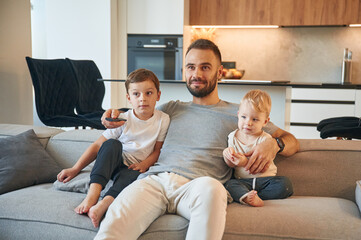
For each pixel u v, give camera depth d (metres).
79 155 2.35
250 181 1.89
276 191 1.86
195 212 1.57
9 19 3.91
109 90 5.38
